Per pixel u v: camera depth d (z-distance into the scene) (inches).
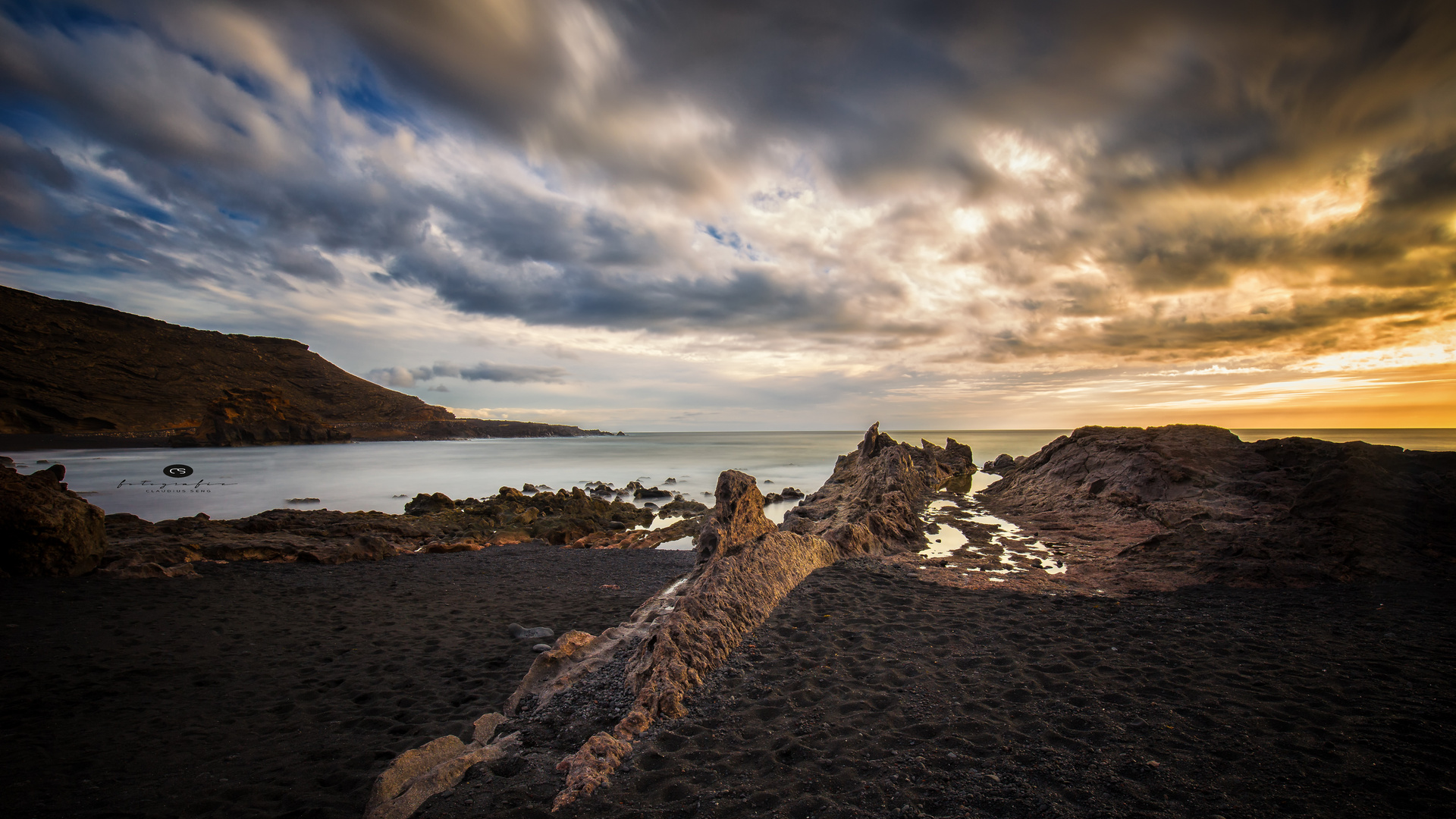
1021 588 331.9
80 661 246.2
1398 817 118.8
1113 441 697.0
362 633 301.7
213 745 176.4
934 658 223.1
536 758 157.8
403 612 346.6
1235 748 149.3
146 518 922.7
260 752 172.1
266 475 1659.7
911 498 709.3
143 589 376.2
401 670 247.8
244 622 316.5
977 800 127.7
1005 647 233.8
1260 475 542.0
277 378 6097.4
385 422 6609.3
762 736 164.7
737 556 321.7
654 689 186.9
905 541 508.7
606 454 2679.6
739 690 197.6
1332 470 396.8
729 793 135.4
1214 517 465.4
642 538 701.3
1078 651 225.1
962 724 167.0
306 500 1165.7
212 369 5393.7
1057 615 276.7
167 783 151.2
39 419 3855.8
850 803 129.1
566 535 713.0
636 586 430.0
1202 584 332.2
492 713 194.5
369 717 197.3
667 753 156.7
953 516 657.0
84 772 156.3
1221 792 128.9
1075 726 164.2
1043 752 148.9
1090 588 330.3
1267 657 215.0
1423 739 152.3
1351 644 226.4
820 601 306.8
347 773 157.6
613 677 210.2
